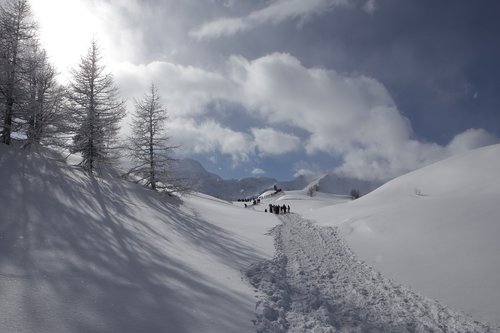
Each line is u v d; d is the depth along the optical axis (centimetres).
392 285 1201
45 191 1553
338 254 1680
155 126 3017
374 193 4256
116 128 2705
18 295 645
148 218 1831
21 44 2366
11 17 2377
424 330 863
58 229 1118
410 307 1009
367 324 890
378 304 1034
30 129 2331
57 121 2477
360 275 1335
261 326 765
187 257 1267
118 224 1466
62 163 2438
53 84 2506
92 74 2622
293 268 1394
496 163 3319
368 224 2066
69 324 595
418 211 2039
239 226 2473
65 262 869
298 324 834
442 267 1288
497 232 1483
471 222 1666
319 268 1416
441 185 3500
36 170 1875
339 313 958
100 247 1073
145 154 2977
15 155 2002
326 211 3706
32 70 2356
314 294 1094
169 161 3038
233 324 752
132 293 794
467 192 2812
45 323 577
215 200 4884
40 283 718
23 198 1335
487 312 947
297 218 3231
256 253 1595
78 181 2039
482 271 1184
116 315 671
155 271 998
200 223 2222
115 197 2056
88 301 697
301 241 2008
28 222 1095
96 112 2614
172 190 3056
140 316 692
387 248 1647
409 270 1323
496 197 2073
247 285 1075
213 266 1220
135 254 1116
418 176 4009
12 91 2252
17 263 784
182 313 750
